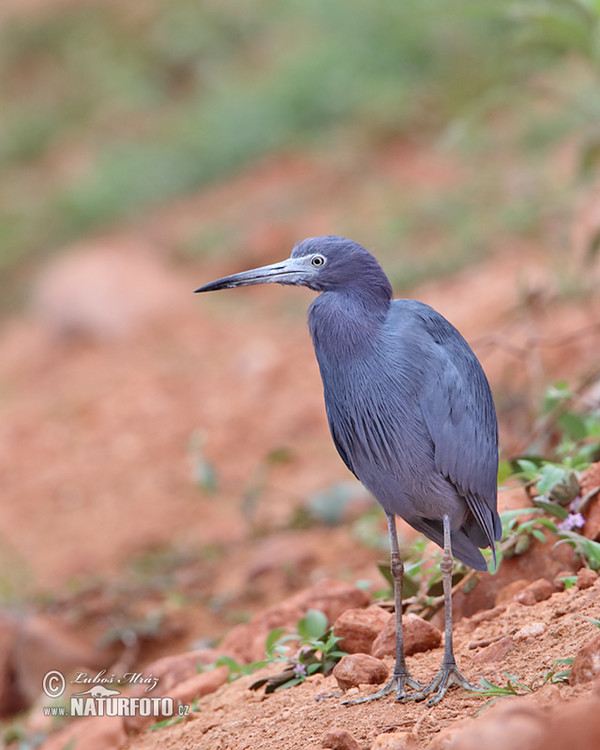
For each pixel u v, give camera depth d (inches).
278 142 1098.1
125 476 663.1
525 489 320.8
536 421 436.8
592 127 587.2
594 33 454.3
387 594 342.3
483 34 1028.5
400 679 255.9
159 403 741.9
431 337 261.1
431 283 769.6
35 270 1069.1
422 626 285.1
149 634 444.5
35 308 962.1
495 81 949.8
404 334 258.7
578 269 629.9
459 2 941.8
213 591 486.3
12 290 1041.5
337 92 1099.3
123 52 1425.9
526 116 893.8
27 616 450.0
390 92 1058.7
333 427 271.6
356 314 262.4
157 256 972.6
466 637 281.1
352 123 1079.0
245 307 877.8
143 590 495.2
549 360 571.8
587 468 320.2
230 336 825.5
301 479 603.5
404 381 256.7
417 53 1091.3
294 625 341.1
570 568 298.2
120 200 1119.0
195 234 976.3
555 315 608.1
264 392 719.1
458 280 754.8
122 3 1504.7
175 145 1169.4
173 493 627.2
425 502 263.9
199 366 784.9
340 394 264.7
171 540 574.9
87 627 462.9
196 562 528.7
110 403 760.3
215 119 1159.6
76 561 565.9
